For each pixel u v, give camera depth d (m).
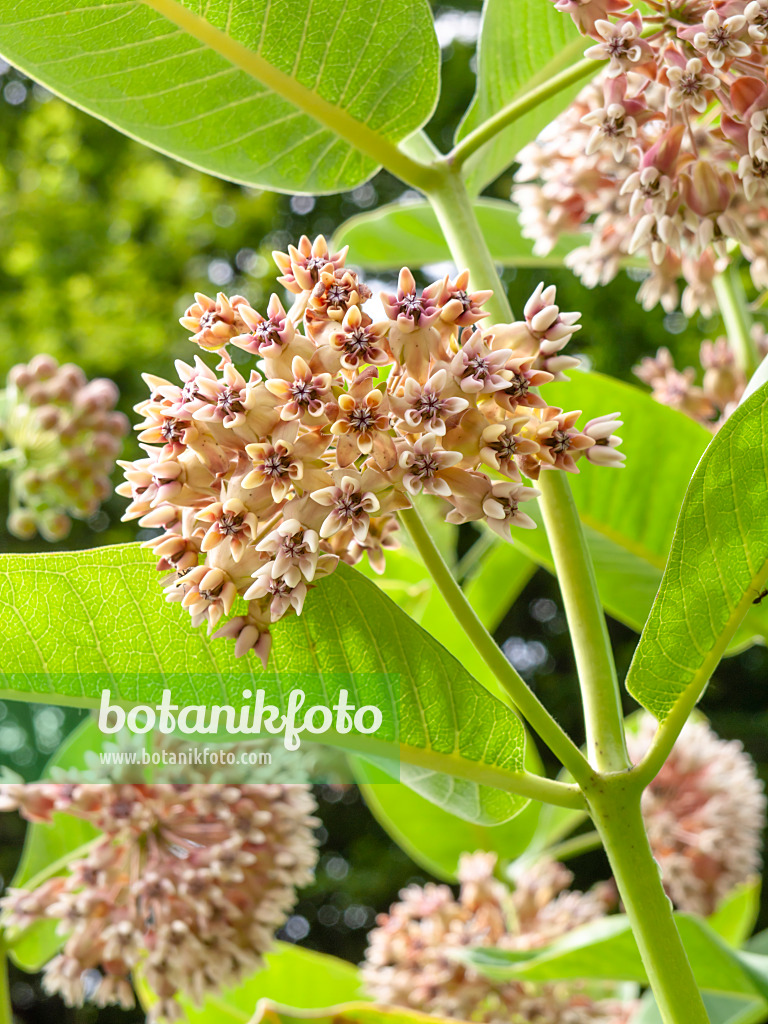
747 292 1.00
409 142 0.35
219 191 2.39
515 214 0.49
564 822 0.59
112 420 0.55
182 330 2.29
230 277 2.45
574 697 2.00
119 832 0.35
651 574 0.39
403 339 0.26
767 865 1.70
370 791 0.57
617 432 0.38
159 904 0.35
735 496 0.26
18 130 2.37
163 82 0.32
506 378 0.26
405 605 0.51
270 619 0.27
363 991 0.47
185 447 0.26
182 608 0.28
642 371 0.46
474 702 0.27
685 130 0.31
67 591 0.28
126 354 2.21
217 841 0.36
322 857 2.04
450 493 0.25
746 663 2.06
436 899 0.51
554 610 2.11
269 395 0.26
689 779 0.56
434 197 0.32
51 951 0.39
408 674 0.27
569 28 0.33
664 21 0.30
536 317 0.26
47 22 0.30
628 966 0.35
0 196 2.34
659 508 0.38
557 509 0.29
